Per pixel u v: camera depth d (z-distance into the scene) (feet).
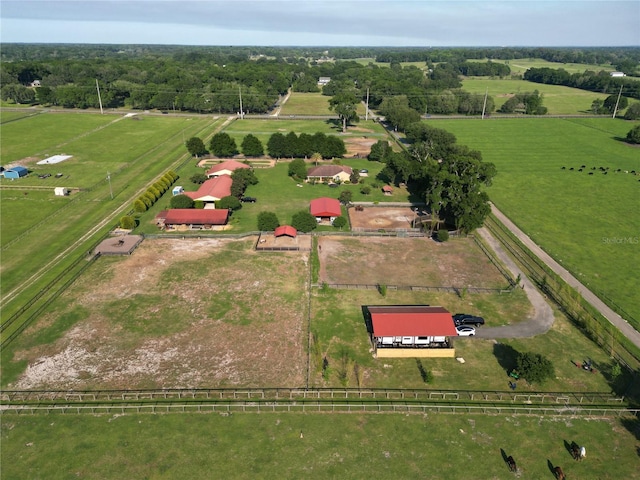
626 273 246.06
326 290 223.51
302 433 144.15
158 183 350.64
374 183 391.45
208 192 328.29
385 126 640.58
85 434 143.02
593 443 142.20
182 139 531.91
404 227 300.81
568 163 458.09
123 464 132.67
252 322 200.34
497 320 204.44
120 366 173.06
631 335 195.52
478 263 255.50
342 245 274.98
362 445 140.05
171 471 130.52
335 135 574.15
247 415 151.23
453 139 464.65
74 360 176.04
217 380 166.40
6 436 142.31
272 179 399.65
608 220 317.22
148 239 279.28
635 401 159.33
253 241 279.28
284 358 178.40
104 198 343.46
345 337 191.52
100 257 255.50
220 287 226.79
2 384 163.84
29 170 407.03
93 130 571.69
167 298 217.15
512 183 396.16
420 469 132.16
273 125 625.82
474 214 275.59
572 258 262.67
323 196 359.46
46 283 226.58
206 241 277.44
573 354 183.01
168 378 167.12
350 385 164.76
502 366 175.83
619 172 427.33
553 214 328.29
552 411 154.51
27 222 298.56
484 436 144.05
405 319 185.98
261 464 133.08
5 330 192.13
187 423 147.64
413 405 155.53
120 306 210.18
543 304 216.74
